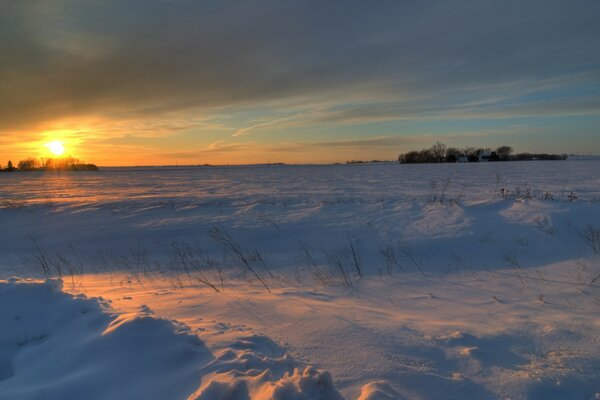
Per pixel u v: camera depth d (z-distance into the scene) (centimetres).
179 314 402
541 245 812
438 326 382
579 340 351
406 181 3431
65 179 6222
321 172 6775
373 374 270
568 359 312
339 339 332
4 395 232
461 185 2691
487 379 274
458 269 712
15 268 918
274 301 470
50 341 298
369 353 304
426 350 317
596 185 2483
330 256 851
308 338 333
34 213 1631
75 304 342
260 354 277
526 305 475
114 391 231
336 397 219
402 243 895
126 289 591
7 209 1730
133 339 273
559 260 723
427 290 575
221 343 287
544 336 361
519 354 322
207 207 1600
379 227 1046
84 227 1327
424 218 1091
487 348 328
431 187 2584
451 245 859
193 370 247
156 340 274
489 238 873
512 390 260
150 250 1041
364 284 621
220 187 3388
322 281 654
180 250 1012
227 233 1119
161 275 777
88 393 230
